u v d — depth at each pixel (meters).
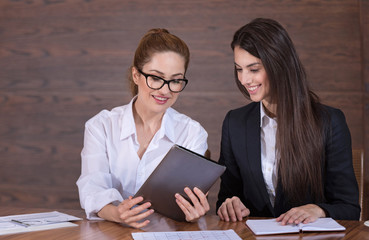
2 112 3.39
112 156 1.97
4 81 3.39
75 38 3.30
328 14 3.03
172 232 1.48
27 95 3.37
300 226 1.53
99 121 1.99
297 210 1.65
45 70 3.34
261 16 3.10
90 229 1.53
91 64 3.29
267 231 1.49
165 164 1.49
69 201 3.31
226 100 3.15
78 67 3.30
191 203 1.62
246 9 3.12
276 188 1.96
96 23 3.28
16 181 3.38
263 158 2.04
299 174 1.88
